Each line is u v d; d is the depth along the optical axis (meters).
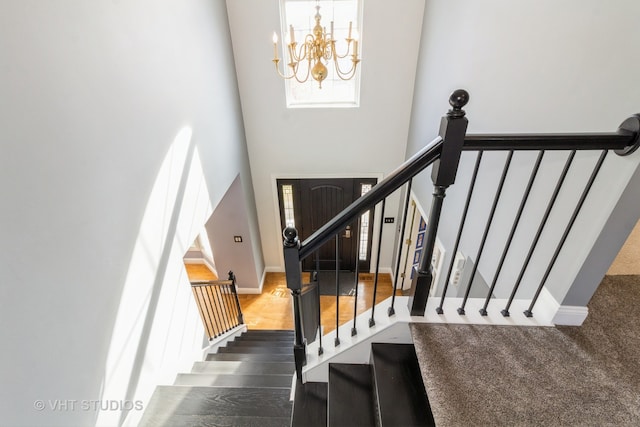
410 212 4.46
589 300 1.47
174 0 2.29
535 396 1.15
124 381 1.80
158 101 2.10
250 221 4.53
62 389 1.34
